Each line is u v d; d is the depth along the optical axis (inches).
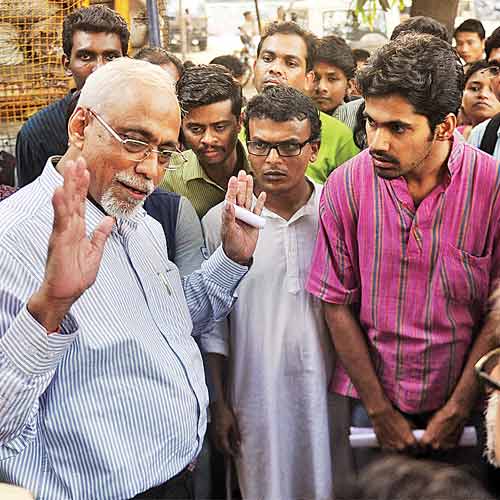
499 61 160.1
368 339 113.9
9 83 207.5
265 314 118.3
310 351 118.3
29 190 86.7
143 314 89.0
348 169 111.8
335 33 326.0
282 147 115.2
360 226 110.1
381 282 110.1
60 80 210.1
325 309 114.2
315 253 114.5
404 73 99.7
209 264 103.1
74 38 151.5
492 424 71.8
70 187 71.3
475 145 144.2
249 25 342.0
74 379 83.4
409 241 108.1
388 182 108.3
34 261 81.0
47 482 83.6
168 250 116.1
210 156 130.9
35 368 73.9
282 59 160.9
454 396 110.2
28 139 144.6
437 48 102.0
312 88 178.9
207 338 119.6
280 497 120.2
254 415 119.6
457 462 111.1
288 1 343.9
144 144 84.0
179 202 118.6
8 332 73.6
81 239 72.6
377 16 320.5
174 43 333.1
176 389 89.2
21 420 75.7
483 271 108.8
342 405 119.5
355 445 114.5
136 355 86.0
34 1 206.1
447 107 101.7
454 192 106.8
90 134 84.7
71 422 83.4
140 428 86.4
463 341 110.3
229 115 130.1
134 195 85.7
